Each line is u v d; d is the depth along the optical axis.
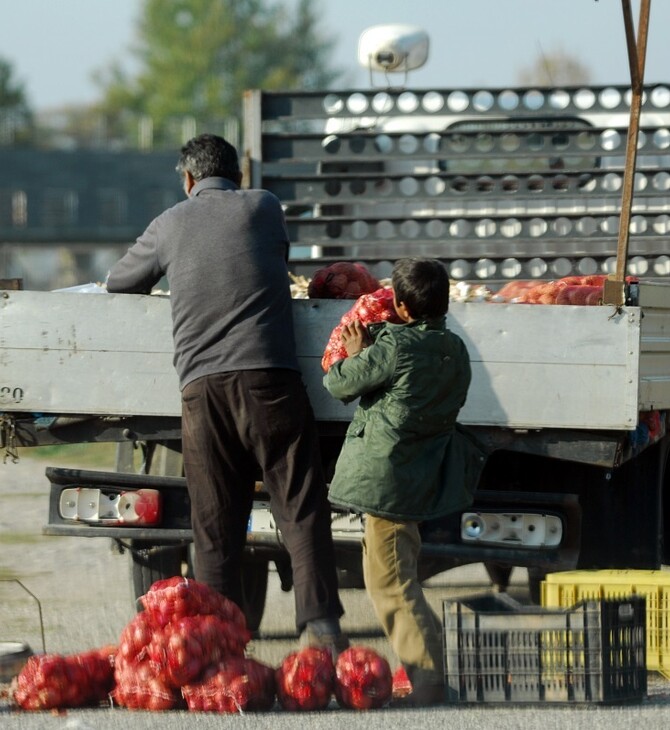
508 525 23.19
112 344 23.36
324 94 36.34
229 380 22.00
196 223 22.77
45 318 23.41
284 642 27.25
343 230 36.06
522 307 23.02
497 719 19.62
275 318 22.45
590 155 36.00
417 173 36.06
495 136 36.44
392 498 21.08
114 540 25.38
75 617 29.44
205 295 22.34
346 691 20.27
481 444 22.22
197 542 22.34
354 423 21.62
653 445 26.17
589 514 26.05
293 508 22.20
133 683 20.20
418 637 21.17
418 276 21.41
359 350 21.81
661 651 22.97
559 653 20.53
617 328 22.95
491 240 35.75
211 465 22.27
